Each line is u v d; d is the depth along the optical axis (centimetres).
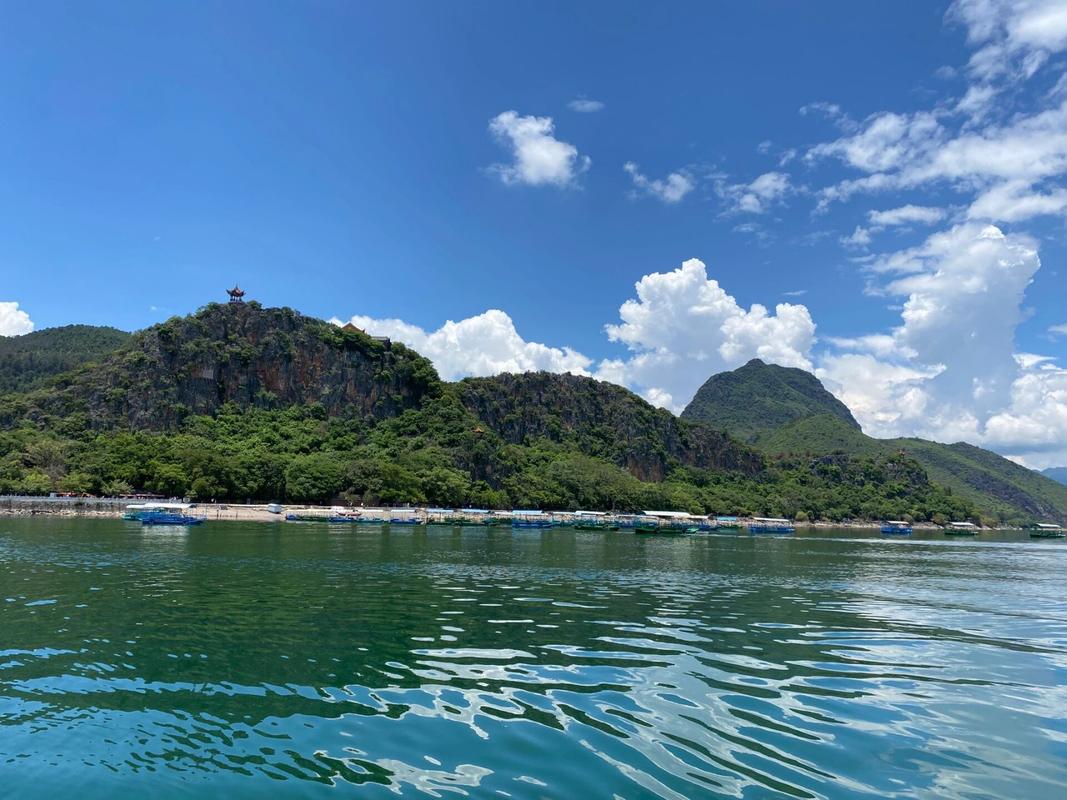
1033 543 15712
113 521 9712
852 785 1203
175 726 1457
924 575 5856
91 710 1558
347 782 1185
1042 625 3120
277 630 2473
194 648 2170
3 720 1489
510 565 5309
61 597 3156
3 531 7419
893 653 2345
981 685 1922
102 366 17962
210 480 13500
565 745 1358
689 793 1148
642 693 1728
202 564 4694
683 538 11525
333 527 10381
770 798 1138
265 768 1244
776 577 5106
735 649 2317
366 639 2342
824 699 1728
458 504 16550
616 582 4350
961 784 1223
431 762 1270
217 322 19638
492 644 2298
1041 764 1323
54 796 1136
